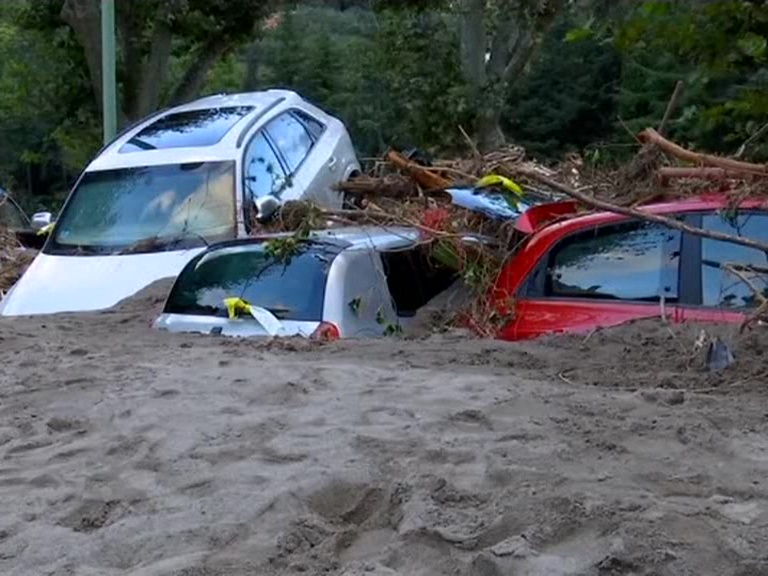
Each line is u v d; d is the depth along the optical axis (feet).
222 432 18.21
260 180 39.14
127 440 18.21
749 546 13.07
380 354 23.59
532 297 25.89
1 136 119.03
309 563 13.83
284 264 28.86
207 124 41.16
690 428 17.03
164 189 38.63
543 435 17.06
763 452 16.01
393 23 74.23
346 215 32.96
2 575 14.26
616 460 15.93
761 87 22.77
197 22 70.85
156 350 24.53
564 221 26.32
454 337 25.84
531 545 13.32
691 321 23.56
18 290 36.11
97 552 14.60
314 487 15.58
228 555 14.11
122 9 70.23
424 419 18.15
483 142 73.10
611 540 13.19
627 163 33.22
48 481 16.99
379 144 92.43
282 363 22.36
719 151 31.60
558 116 111.55
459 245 27.55
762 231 24.03
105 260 36.32
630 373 21.27
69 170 118.62
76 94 78.74
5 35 105.60
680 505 14.12
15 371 23.03
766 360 21.08
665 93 78.89
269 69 131.85
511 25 72.84
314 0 83.15
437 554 13.58
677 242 24.57
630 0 22.08
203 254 30.19
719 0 20.86
